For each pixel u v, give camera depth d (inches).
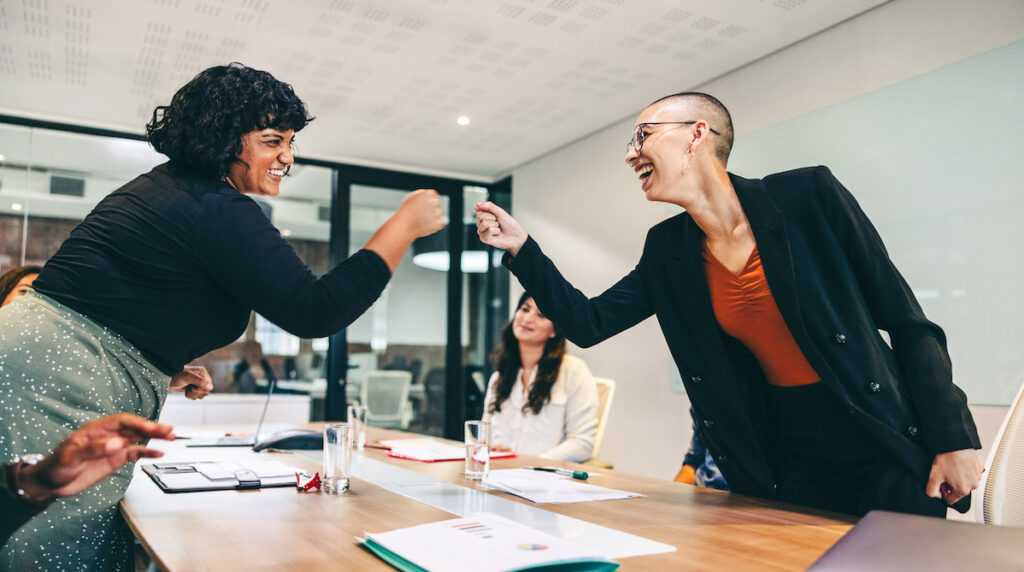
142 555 80.0
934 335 49.0
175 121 46.4
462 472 63.7
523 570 29.0
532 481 56.7
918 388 47.0
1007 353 103.5
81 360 41.5
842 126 128.4
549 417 105.5
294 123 49.7
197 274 44.2
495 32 134.9
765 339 53.2
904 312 48.5
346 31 134.6
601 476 62.1
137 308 43.4
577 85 159.2
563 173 203.0
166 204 43.4
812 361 48.5
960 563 26.4
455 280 231.1
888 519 31.4
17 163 177.6
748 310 53.1
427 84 159.3
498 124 184.9
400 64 148.9
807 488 52.2
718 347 54.3
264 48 141.6
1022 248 102.3
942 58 114.2
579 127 186.7
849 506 50.6
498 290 234.5
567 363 107.5
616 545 35.9
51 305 42.1
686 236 54.9
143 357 44.4
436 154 211.5
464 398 228.7
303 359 207.8
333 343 211.3
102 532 44.1
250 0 123.1
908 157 117.5
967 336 108.4
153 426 32.4
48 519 41.1
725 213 52.5
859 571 27.0
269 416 143.9
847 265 49.5
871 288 49.3
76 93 164.2
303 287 42.8
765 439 55.3
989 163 106.8
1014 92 104.6
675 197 52.9
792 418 53.6
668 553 34.4
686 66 149.0
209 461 66.9
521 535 34.0
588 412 104.3
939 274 112.5
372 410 214.7
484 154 210.8
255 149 48.4
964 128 110.3
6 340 40.2
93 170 184.7
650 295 58.5
